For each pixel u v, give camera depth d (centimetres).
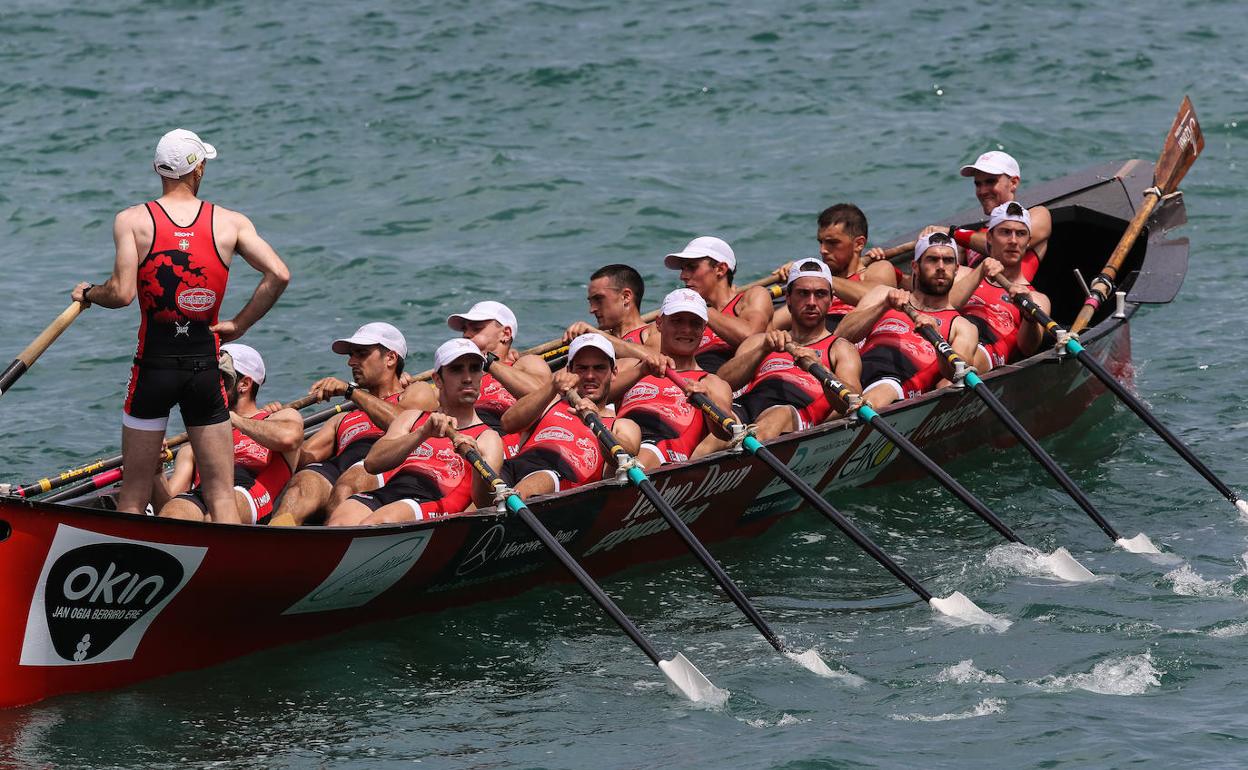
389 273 5662
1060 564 3422
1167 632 3041
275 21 9488
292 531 2827
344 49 8831
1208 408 4462
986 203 4725
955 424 4066
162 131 7431
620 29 9050
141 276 2752
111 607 2748
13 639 2677
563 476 3384
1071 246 5262
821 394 3806
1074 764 2497
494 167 6775
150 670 2877
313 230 6134
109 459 3384
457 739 2689
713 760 2570
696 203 6366
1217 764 2473
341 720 2762
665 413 3634
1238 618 3097
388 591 3103
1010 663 2941
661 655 3059
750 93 7788
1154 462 4125
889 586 3419
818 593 3391
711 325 4069
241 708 2802
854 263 4381
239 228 2809
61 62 8688
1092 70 7875
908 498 3972
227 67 8550
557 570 3419
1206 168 6588
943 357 3869
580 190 6500
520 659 3047
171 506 3119
